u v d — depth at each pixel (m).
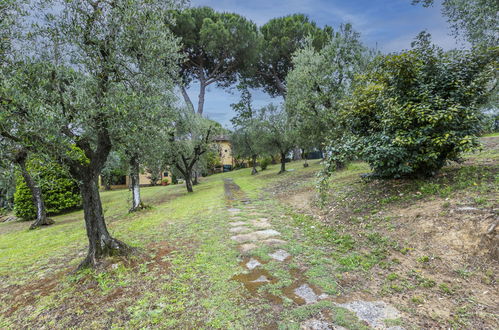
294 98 16.16
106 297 3.35
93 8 4.27
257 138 23.12
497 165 6.01
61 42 4.24
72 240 7.21
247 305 2.92
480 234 3.36
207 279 3.65
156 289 3.46
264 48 27.94
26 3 3.98
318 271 3.64
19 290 3.87
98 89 4.16
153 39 5.02
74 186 15.45
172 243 5.48
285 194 11.33
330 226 5.68
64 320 2.90
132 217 9.80
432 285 2.97
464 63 5.87
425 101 5.65
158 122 5.52
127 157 10.73
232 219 7.42
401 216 4.86
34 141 3.43
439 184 5.70
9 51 3.83
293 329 2.43
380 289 3.05
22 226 12.07
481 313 2.43
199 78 28.27
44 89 3.89
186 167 17.47
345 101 8.07
